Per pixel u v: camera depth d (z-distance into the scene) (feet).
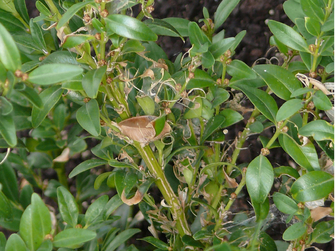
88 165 1.05
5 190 1.24
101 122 1.00
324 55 0.97
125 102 1.00
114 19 0.89
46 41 1.04
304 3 0.92
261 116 1.12
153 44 1.15
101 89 0.96
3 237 0.94
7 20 1.02
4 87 0.84
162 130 1.01
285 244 1.22
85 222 1.03
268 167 1.00
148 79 1.03
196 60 1.00
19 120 1.22
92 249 1.12
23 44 0.99
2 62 0.83
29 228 0.92
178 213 1.08
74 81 0.94
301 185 0.97
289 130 1.04
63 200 1.02
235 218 1.21
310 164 0.99
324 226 1.03
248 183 0.99
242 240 1.07
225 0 1.10
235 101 1.16
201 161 1.15
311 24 0.93
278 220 1.23
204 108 1.07
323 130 0.95
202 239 1.09
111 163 1.03
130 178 1.02
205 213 1.18
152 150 1.06
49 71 0.84
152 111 1.00
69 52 0.97
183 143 1.13
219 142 1.12
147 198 1.12
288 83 0.99
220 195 1.14
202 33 0.98
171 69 1.11
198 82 1.03
